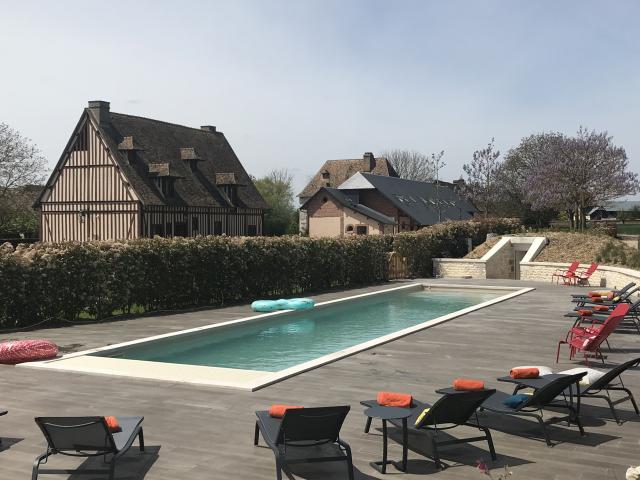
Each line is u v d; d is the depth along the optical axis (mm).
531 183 56375
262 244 21609
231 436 6418
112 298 16266
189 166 44875
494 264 31484
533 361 10352
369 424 6590
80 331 13844
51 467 5621
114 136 39906
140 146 41281
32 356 10086
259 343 14133
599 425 6871
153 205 38469
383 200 59406
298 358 12461
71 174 39406
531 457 5867
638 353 11172
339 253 25906
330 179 78625
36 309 14711
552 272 28188
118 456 5270
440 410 5566
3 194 45281
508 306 18328
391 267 29406
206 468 5559
